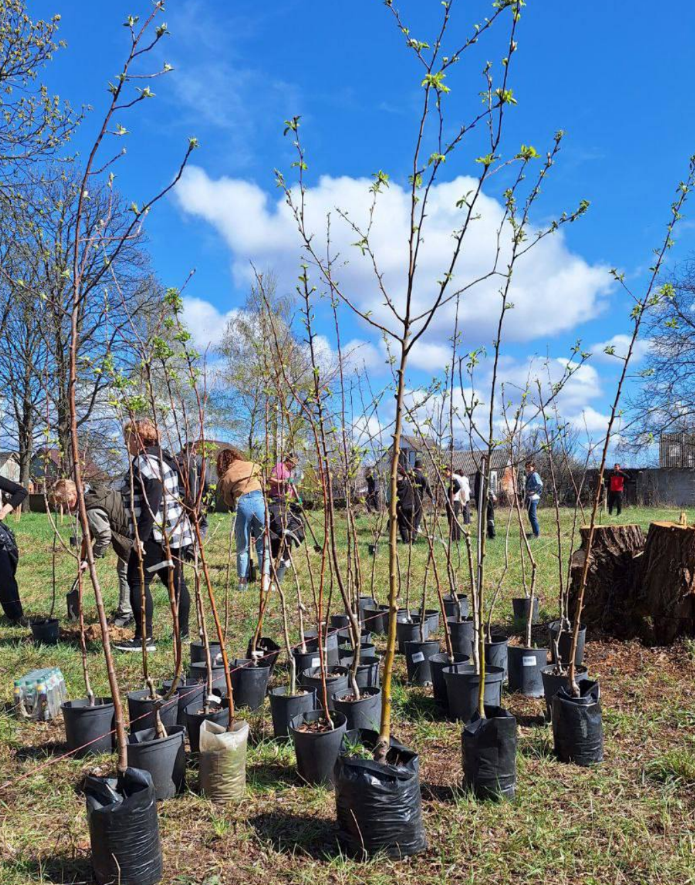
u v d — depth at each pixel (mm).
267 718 4559
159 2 2402
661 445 33406
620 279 3750
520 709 4676
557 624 5492
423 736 4180
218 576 9281
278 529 6816
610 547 5906
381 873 2715
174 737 3414
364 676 4887
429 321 2758
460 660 4902
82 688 5039
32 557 11820
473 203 2648
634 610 5742
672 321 3969
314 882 2703
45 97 10578
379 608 6715
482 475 3621
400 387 2863
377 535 6879
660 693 4691
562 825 3080
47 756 3965
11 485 7074
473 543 12555
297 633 6625
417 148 2678
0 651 5988
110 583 9367
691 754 3738
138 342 3197
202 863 2861
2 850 2967
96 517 6059
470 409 3713
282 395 3875
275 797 3410
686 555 5445
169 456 5371
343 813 2891
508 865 2795
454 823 3072
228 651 5797
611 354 3994
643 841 2949
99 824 2652
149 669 5480
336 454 4105
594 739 3709
